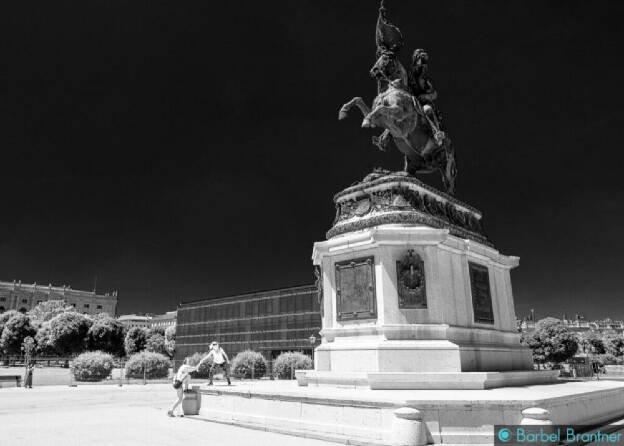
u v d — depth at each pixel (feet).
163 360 102.99
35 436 22.61
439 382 24.41
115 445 19.83
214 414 28.84
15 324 203.21
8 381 82.74
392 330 27.14
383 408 19.79
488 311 33.17
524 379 29.37
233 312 181.16
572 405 21.95
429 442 18.22
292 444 19.92
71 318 194.90
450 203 35.45
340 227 32.19
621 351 258.16
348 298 29.96
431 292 28.17
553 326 155.02
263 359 107.14
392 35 35.91
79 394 63.77
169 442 20.51
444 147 37.96
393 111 33.30
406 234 28.63
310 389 26.21
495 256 36.17
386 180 31.45
